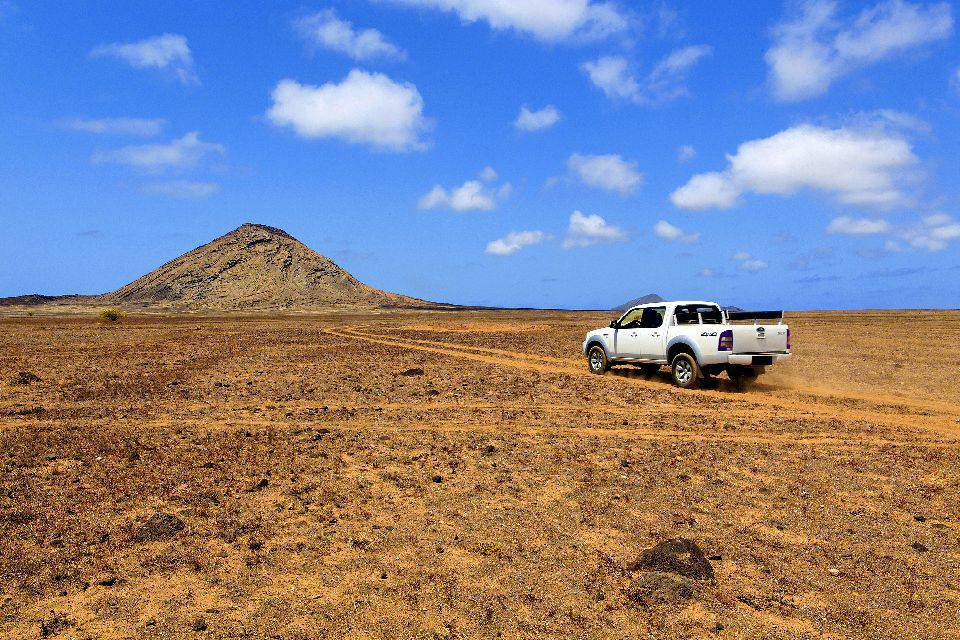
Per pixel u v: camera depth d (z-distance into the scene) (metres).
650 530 6.38
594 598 4.98
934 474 8.34
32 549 6.00
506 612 4.78
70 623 4.69
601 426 11.57
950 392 15.10
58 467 8.80
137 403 13.96
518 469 8.65
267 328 54.34
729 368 16.64
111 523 6.68
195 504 7.25
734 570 5.47
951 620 4.66
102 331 47.62
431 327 54.78
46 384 16.91
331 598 5.02
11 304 196.25
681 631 4.52
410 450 9.77
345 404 13.89
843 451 9.58
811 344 28.19
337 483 8.07
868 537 6.20
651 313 17.59
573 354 25.78
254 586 5.24
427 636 4.46
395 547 6.01
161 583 5.32
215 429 11.30
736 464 8.84
